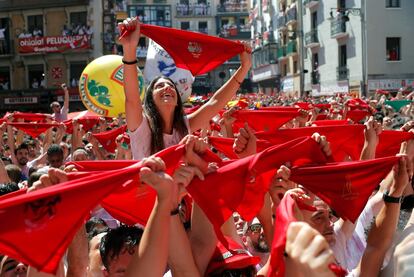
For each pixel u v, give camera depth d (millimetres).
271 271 2221
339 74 39844
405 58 36500
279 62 55500
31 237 2520
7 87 49969
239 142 3873
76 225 2568
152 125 4402
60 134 10953
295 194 2926
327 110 14336
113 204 3301
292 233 2078
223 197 2992
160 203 2584
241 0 70438
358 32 37094
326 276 1936
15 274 3559
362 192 3326
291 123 8547
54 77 48906
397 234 3291
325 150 3350
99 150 10055
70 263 3439
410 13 36469
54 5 48656
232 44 5172
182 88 9102
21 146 9664
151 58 9203
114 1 52562
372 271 3322
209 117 4926
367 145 4605
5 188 4527
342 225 3941
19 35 49344
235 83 5109
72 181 2609
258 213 3625
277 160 3232
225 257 3068
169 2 67750
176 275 2908
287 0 52375
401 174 3338
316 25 44375
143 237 2609
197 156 3023
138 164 2701
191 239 3180
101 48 48438
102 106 10133
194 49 5207
